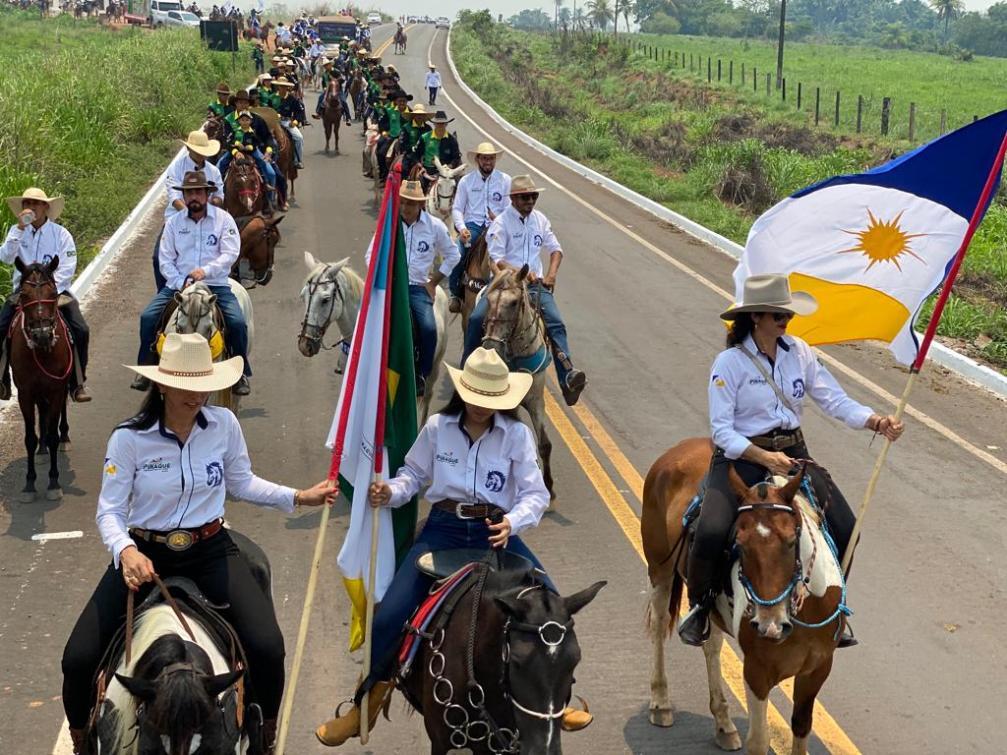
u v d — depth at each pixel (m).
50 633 8.22
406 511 6.31
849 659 8.15
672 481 7.17
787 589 5.74
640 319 17.16
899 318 7.43
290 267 19.50
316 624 8.42
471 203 14.37
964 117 43.16
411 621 5.77
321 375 14.24
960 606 8.93
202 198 11.34
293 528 10.05
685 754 7.00
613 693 7.67
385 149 24.36
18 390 10.51
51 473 10.50
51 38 50.84
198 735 4.52
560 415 13.02
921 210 7.35
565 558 9.63
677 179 31.09
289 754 6.89
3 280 15.25
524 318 10.38
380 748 7.01
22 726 7.11
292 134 27.89
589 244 22.50
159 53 39.16
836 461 11.83
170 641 4.86
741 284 7.60
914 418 13.20
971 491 11.17
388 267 6.14
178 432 5.47
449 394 13.95
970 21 155.88
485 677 5.17
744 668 6.23
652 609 7.33
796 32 170.88
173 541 5.48
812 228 7.54
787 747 7.10
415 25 119.00
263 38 65.06
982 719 7.43
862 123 41.41
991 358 15.67
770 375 6.50
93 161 24.91
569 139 36.16
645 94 51.38
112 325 15.70
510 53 74.88
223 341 11.05
